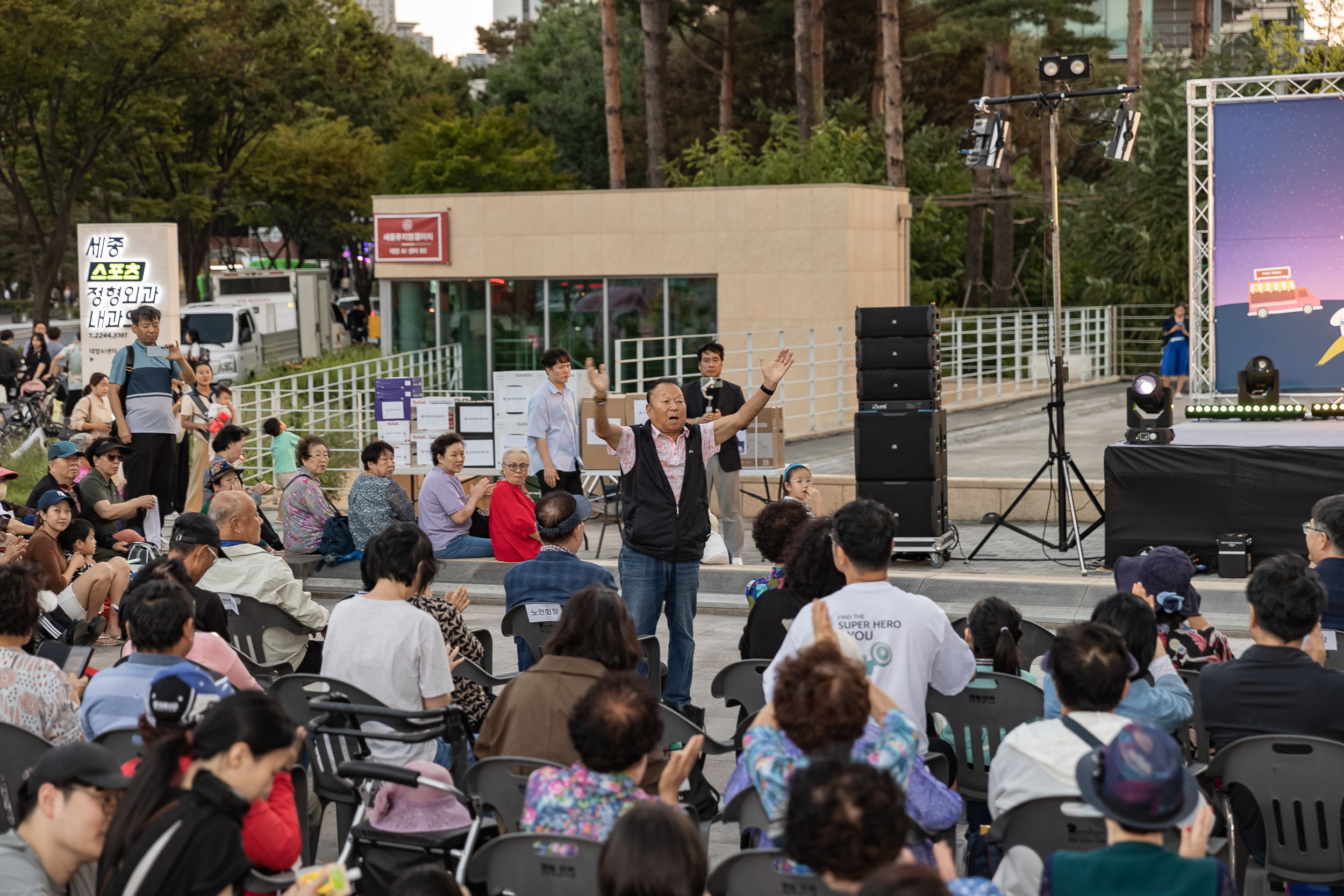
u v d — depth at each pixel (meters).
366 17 45.75
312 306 36.44
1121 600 4.33
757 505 14.16
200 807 2.90
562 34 52.28
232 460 10.45
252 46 38.47
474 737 5.32
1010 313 29.70
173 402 11.46
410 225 24.12
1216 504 9.98
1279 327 13.88
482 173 39.25
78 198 37.25
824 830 2.53
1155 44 31.80
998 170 31.97
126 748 4.16
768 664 5.11
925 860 3.66
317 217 48.97
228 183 42.78
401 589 4.66
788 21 40.06
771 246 22.06
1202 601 9.12
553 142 45.59
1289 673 4.14
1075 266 32.50
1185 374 22.69
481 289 24.16
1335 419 12.49
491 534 10.48
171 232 14.82
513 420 13.45
